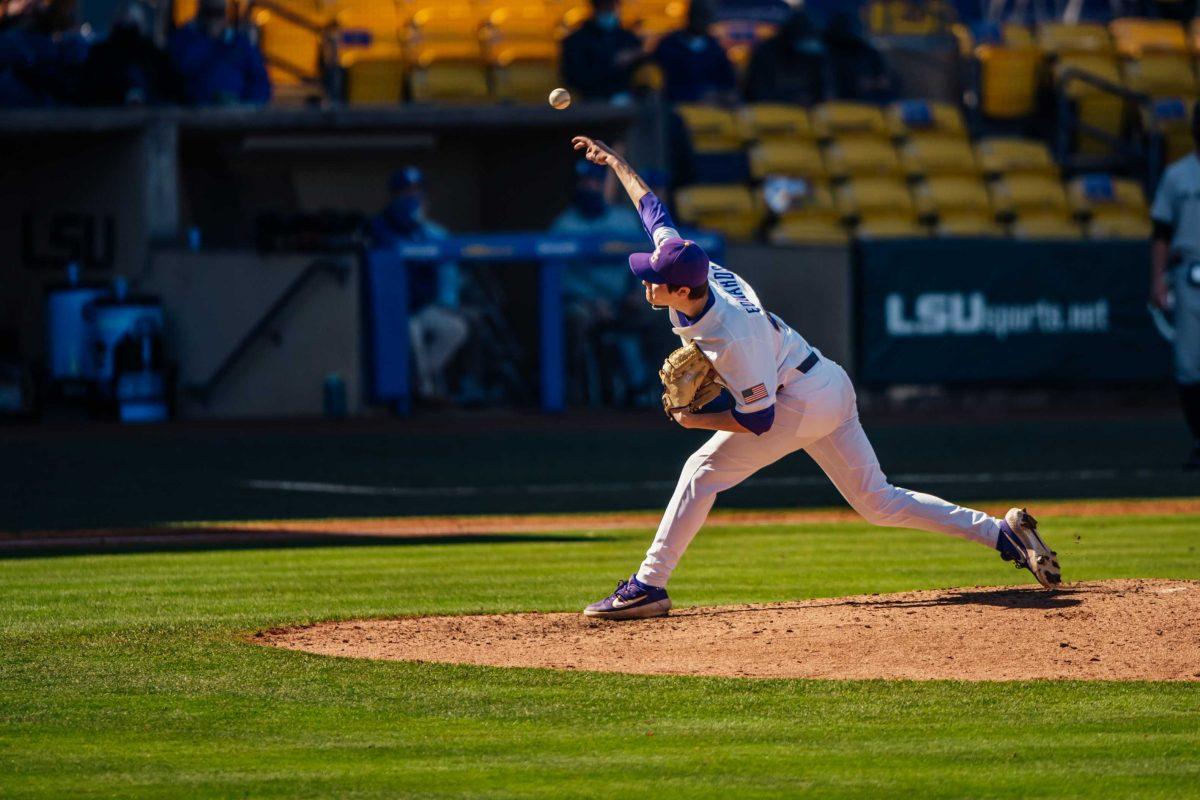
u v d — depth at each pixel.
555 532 34.69
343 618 23.70
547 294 62.53
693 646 21.20
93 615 24.03
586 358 64.31
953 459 49.50
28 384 59.56
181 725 17.58
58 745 16.75
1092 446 52.94
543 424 59.50
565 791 15.14
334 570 28.89
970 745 16.61
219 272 62.34
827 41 75.38
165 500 40.97
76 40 68.12
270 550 31.77
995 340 65.81
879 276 64.81
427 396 62.97
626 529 35.19
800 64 74.38
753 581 27.14
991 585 26.25
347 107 67.44
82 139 66.31
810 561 29.72
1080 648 20.48
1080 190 72.31
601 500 40.91
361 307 62.50
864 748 16.55
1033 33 80.19
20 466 47.66
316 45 73.00
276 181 74.38
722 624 22.38
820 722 17.55
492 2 76.94
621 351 64.25
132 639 22.12
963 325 65.56
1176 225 44.25
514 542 32.94
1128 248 66.62
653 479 45.19
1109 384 66.81
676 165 70.06
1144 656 20.06
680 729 17.34
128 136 65.25
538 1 77.81
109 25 81.56
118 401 60.16
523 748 16.64
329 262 62.06
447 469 47.59
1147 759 16.08
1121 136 76.94
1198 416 45.19
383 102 71.62
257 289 62.31
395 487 43.72
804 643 21.08
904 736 16.97
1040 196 71.88
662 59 72.25
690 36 72.50
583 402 64.44
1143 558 29.17
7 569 29.09
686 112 70.56
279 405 62.62
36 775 15.66
